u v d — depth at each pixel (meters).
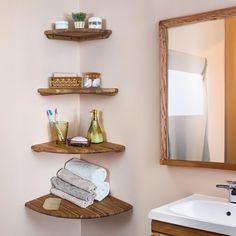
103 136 2.45
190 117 1.96
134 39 2.23
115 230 2.42
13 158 2.31
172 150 2.03
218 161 1.87
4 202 2.28
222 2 1.84
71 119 2.57
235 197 1.74
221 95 1.85
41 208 2.23
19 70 2.31
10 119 2.29
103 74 2.43
